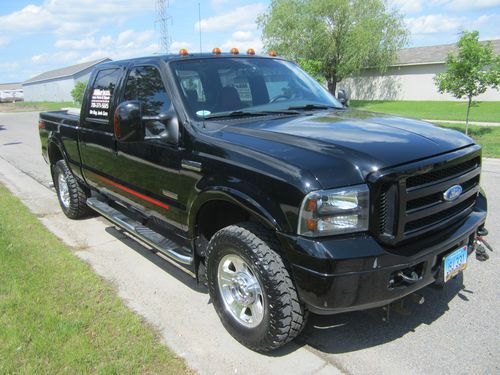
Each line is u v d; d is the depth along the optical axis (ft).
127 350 10.30
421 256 9.04
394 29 122.01
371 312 11.97
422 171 9.02
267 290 9.37
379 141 9.62
